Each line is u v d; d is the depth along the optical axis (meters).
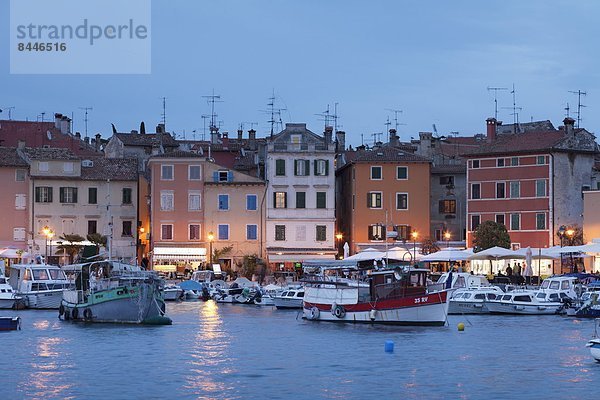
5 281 113.88
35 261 127.19
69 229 145.38
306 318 96.81
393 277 92.00
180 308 115.06
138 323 91.31
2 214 143.62
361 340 80.88
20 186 144.38
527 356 72.31
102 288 92.56
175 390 59.84
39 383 61.66
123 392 59.25
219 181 147.12
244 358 71.31
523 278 122.06
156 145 168.12
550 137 145.88
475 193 148.50
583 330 88.75
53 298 111.31
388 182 148.88
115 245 146.00
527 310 105.25
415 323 90.62
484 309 105.81
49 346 76.50
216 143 176.50
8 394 58.66
